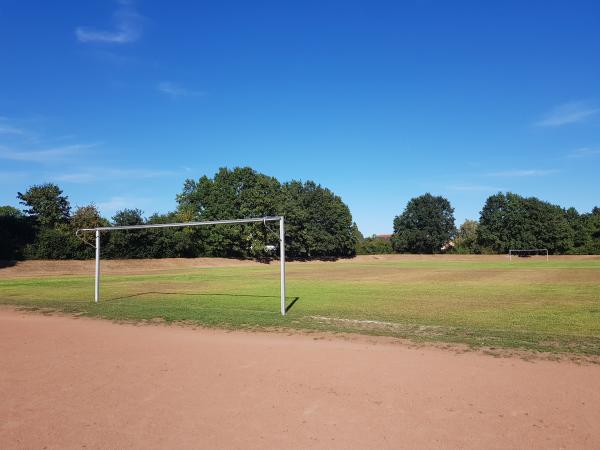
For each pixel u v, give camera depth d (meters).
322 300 21.92
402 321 15.36
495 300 21.64
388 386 8.16
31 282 33.81
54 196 68.81
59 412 6.99
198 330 13.95
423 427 6.34
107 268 52.22
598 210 140.62
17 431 6.30
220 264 67.81
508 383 8.32
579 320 15.56
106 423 6.55
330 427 6.35
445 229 108.88
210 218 73.88
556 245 94.25
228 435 6.11
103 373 9.13
